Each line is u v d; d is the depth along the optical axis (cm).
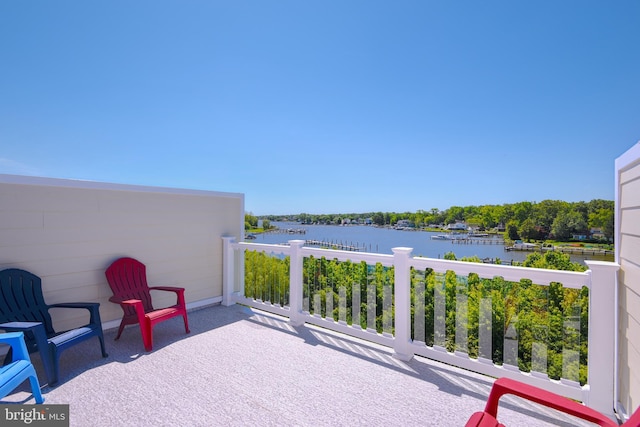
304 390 226
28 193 300
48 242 312
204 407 204
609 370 194
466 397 218
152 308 364
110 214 358
